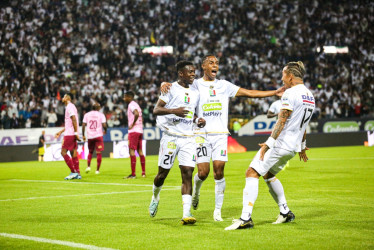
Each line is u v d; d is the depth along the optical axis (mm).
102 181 15305
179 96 8062
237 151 32250
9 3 36312
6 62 33469
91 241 6520
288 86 7789
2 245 6328
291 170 17422
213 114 8453
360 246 6039
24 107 30500
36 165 24141
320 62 41500
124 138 30797
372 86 40312
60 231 7254
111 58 36188
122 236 6844
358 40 44219
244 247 6062
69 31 36781
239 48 40750
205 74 8602
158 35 39562
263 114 33844
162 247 6117
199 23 41562
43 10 37125
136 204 10062
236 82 37844
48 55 34875
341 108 37188
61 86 32906
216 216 8195
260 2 43906
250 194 7387
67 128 16109
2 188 13570
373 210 8844
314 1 44781
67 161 16062
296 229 7195
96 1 38844
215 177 8289
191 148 8023
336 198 10461
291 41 42938
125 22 39281
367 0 45594
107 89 34250
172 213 8914
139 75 36094
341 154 25844
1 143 27781
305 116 7578
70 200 10797
